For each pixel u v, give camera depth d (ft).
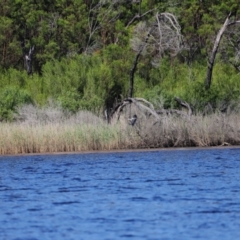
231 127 324.60
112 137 311.88
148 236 152.76
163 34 396.78
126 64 406.41
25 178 237.45
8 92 352.69
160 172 246.27
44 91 379.76
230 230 156.87
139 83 391.65
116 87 385.29
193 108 352.90
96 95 366.02
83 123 320.09
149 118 327.67
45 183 225.15
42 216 173.37
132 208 180.65
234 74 413.59
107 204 186.60
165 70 418.72
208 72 370.94
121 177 234.99
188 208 179.52
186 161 275.59
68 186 217.77
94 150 309.63
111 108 367.04
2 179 236.02
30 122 325.01
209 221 165.27
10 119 337.93
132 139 314.35
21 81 401.08
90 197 197.47
